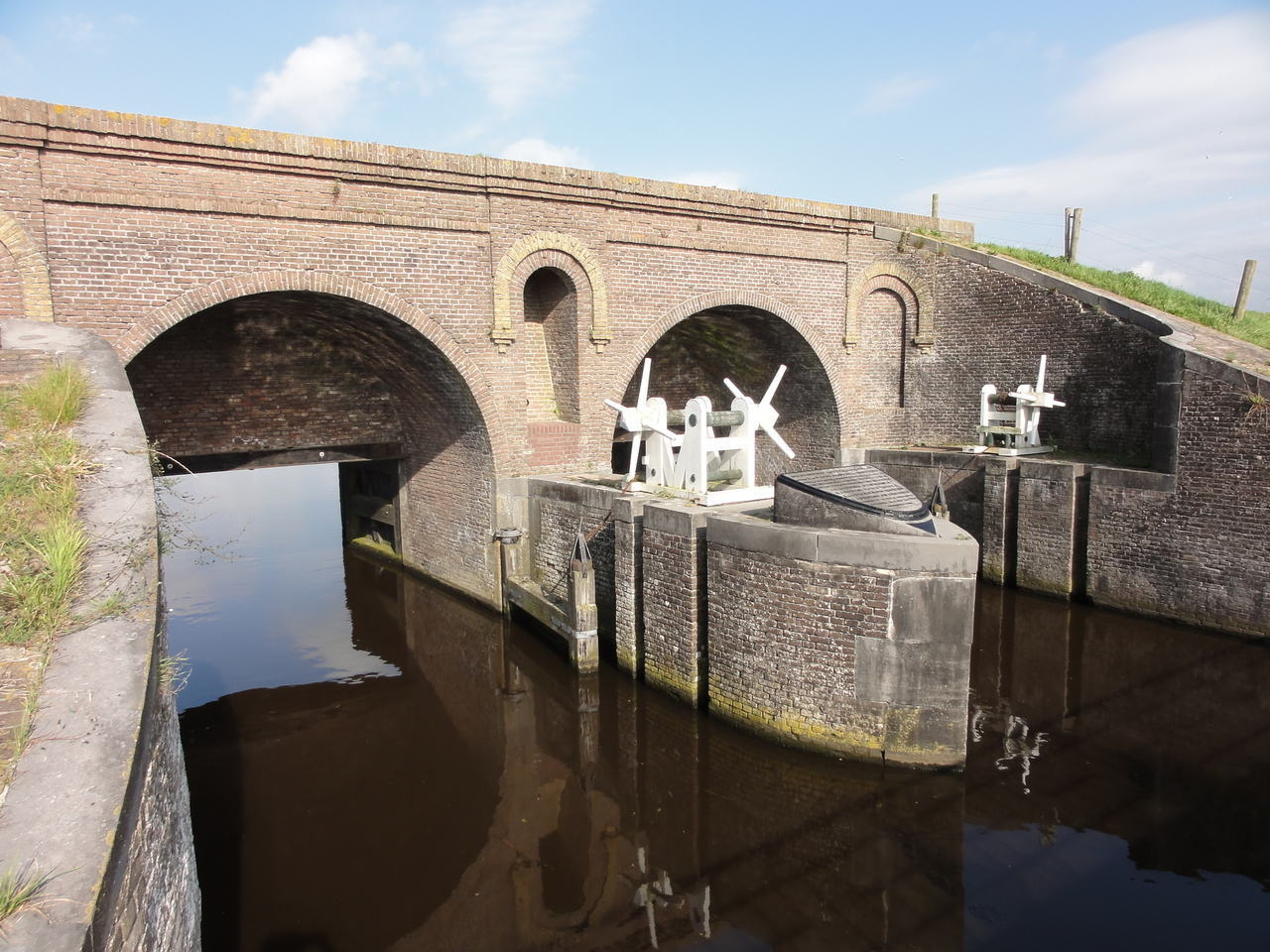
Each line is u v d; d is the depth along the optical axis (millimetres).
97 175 9484
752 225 15406
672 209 14273
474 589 13906
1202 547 11367
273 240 10633
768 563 8227
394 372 14055
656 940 5914
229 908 6336
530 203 12703
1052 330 14945
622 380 14125
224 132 10141
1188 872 6316
